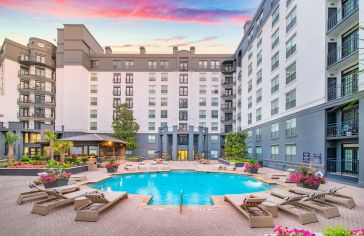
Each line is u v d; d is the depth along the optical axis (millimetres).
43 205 7926
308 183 12039
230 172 21031
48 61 46781
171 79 45156
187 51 45562
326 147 17281
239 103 43031
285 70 24016
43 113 45656
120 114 40375
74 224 6941
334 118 17469
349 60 15547
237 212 8336
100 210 7750
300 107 20828
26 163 20203
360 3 14469
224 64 46844
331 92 17375
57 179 11836
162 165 27750
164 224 7086
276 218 7672
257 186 15461
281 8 25078
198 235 6297
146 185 15898
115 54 44812
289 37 23156
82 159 23688
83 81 42406
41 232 6328
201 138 42031
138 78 44875
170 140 43469
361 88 14609
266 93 29219
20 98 44219
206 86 45500
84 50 43000
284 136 23922
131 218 7590
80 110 41562
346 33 16688
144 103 44656
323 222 7309
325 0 17734
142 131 44219
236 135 33031
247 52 37812
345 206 9047
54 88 47625
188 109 44969
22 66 44844
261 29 31156
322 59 17844
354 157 16000
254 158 33438
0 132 39156
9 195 10641
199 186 15602
